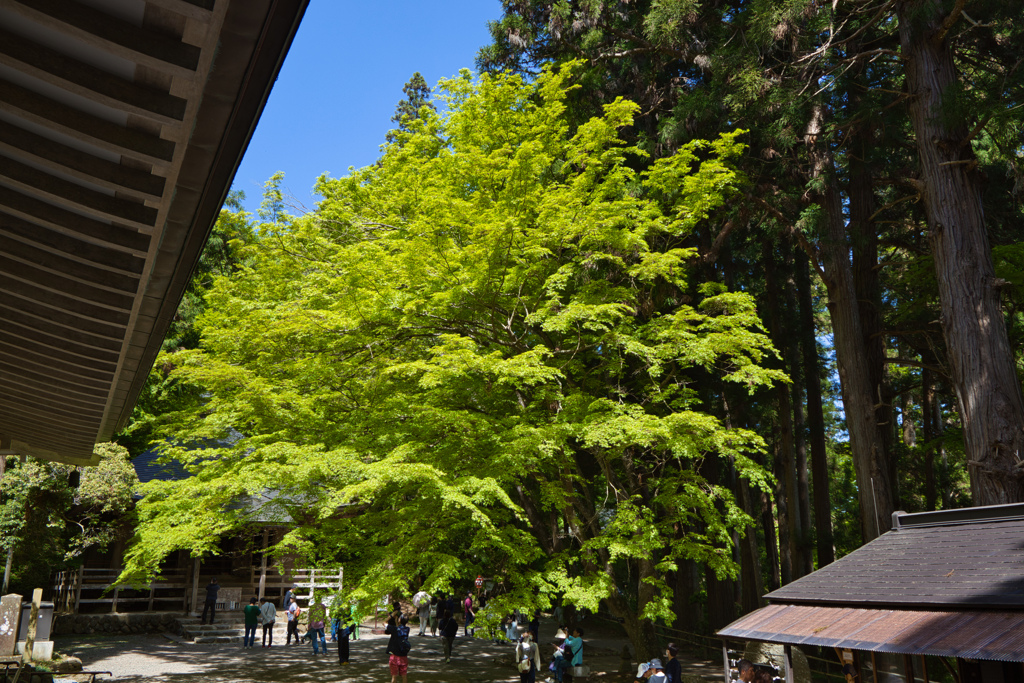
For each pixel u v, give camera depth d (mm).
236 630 28375
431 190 16859
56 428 7562
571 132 23172
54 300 4113
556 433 15531
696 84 23922
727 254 25719
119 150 2719
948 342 16453
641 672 15562
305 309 16922
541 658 24281
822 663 22703
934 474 30938
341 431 16531
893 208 26594
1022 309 20969
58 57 2406
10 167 2949
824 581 11367
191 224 3268
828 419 44750
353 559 17172
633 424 15273
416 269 16250
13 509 22188
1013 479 14875
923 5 16438
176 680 18984
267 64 2359
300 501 17203
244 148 2777
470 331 17344
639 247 17672
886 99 21891
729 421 25203
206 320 18719
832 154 21984
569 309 15391
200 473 17391
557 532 19969
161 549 15703
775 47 20141
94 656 23172
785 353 28578
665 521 17312
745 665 11055
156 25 2340
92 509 26969
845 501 43188
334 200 20406
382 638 30266
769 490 16312
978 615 8391
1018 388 15680
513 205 16672
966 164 16828
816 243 22312
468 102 17953
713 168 17203
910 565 10633
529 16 23594
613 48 22828
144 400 32188
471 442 15586
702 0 21562
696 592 29969
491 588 20656
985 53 20078
